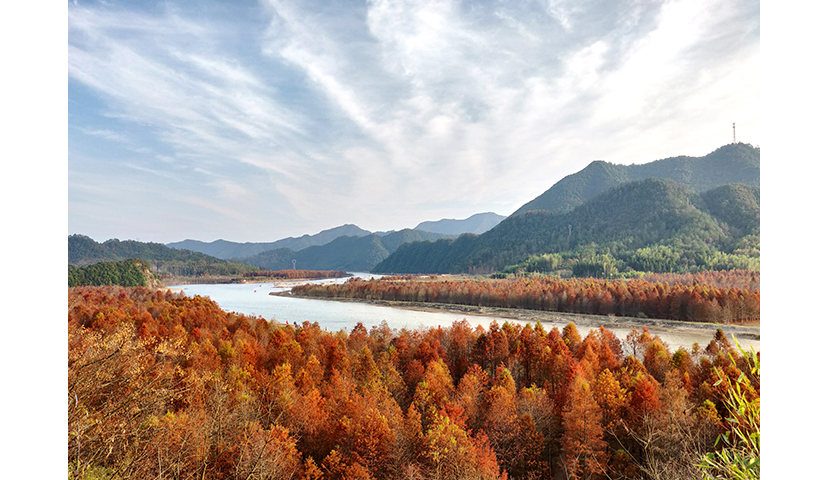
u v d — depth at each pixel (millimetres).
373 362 28062
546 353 30281
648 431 16547
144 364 9219
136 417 7949
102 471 6789
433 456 17453
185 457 9234
